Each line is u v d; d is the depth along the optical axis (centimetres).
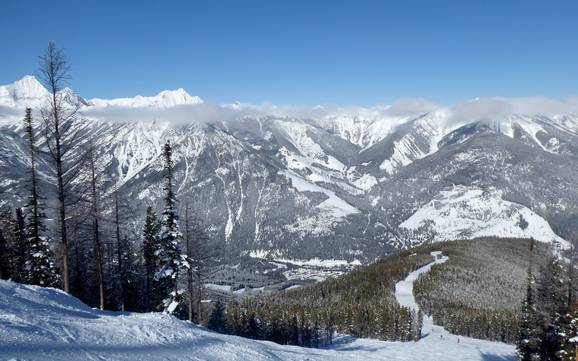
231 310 8881
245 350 2100
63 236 3017
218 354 1880
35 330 1494
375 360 3175
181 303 4097
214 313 8256
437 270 17662
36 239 4028
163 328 2047
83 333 1631
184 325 2339
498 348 8331
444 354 6197
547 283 4084
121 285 4488
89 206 3312
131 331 1850
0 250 4534
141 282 5475
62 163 2938
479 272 17875
